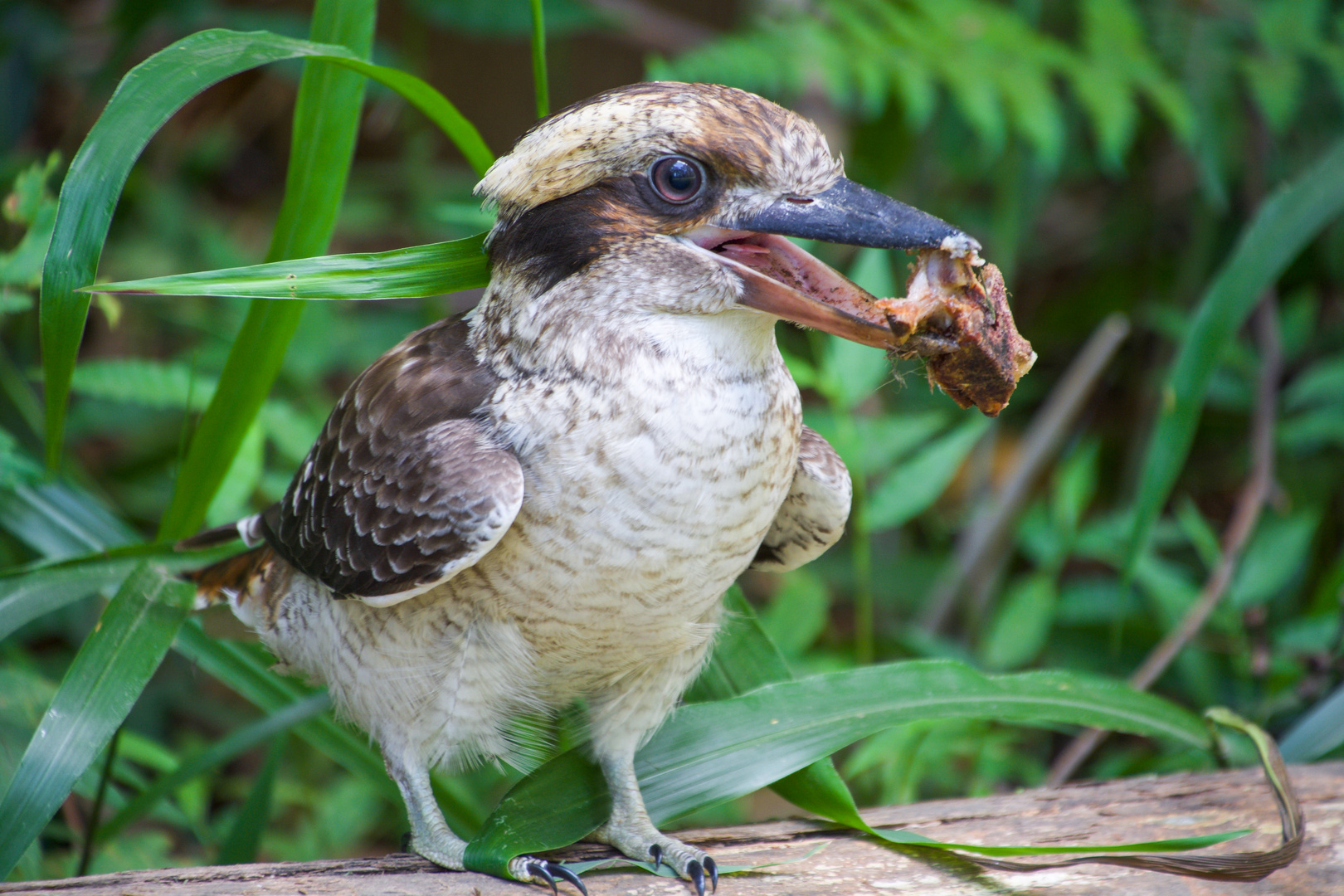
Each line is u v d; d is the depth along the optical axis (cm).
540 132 425
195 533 528
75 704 447
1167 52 888
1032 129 796
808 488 484
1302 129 941
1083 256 1193
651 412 414
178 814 673
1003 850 429
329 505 457
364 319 1028
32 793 429
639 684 471
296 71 1168
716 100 419
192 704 891
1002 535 906
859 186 425
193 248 1123
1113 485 1093
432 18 1069
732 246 439
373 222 1186
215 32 440
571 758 470
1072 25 978
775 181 416
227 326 963
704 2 1298
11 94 1052
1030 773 746
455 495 411
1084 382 875
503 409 428
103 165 415
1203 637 796
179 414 1028
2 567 725
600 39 1369
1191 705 837
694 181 417
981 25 852
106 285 400
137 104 421
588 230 420
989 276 429
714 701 490
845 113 988
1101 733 702
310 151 486
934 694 488
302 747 775
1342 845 476
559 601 429
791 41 802
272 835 763
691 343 421
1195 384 607
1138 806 505
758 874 449
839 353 644
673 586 430
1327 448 969
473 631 442
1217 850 471
